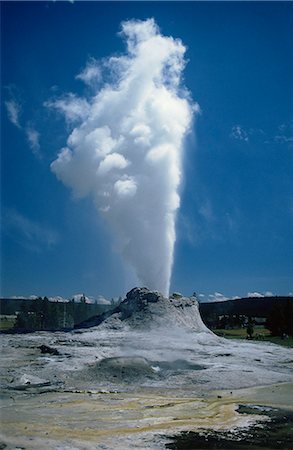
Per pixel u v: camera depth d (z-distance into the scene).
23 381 22.38
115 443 14.09
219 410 17.92
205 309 86.06
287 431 15.38
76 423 15.96
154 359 28.00
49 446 13.66
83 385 22.27
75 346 31.92
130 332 36.62
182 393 20.95
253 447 13.85
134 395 20.44
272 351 33.12
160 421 16.36
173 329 37.28
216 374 24.84
